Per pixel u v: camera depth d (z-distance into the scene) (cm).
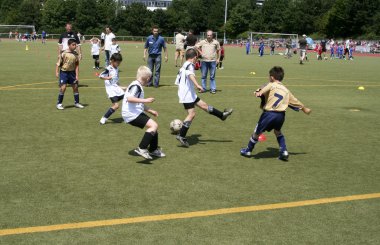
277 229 443
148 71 646
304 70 2452
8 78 1620
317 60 3606
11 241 403
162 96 1289
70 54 1017
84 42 6744
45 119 926
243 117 1017
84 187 541
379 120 1027
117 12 9181
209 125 925
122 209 479
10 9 9988
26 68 2053
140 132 835
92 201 499
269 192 545
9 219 448
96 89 1395
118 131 839
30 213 463
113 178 577
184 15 9488
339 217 477
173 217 462
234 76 1970
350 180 601
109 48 2002
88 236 416
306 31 8219
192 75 721
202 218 462
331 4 8125
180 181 573
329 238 427
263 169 638
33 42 6075
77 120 926
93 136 796
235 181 581
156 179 579
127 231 428
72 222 444
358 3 7144
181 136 740
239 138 820
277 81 667
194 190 543
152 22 8931
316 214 483
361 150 758
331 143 802
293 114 1080
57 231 424
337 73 2286
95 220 450
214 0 10100
